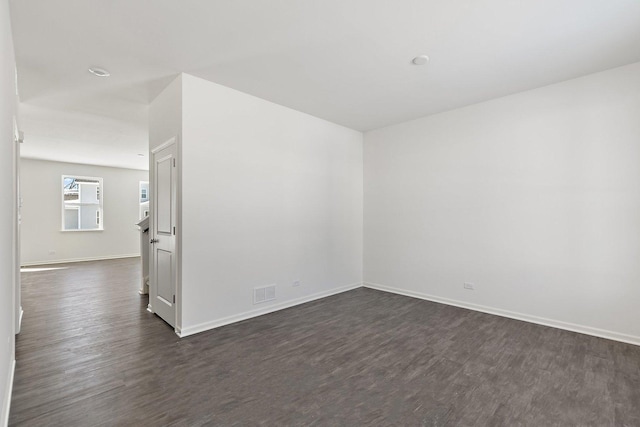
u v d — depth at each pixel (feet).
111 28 8.05
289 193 13.83
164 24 7.91
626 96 10.06
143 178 30.76
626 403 6.82
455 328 11.20
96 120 15.30
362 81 11.23
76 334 10.48
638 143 9.86
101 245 28.22
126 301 14.56
